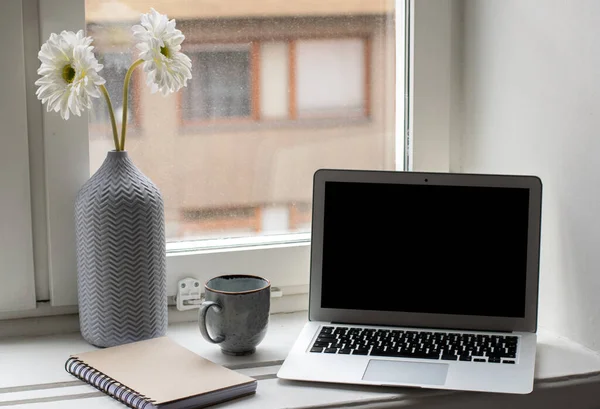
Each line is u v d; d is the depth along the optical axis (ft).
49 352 3.78
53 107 3.56
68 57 3.54
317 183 3.97
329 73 4.43
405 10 4.45
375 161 4.58
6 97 3.78
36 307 4.01
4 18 3.73
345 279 3.94
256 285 3.90
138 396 3.14
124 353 3.59
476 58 4.28
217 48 4.21
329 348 3.63
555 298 3.90
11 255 3.90
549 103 3.77
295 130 4.41
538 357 3.66
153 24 3.64
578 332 3.76
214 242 4.33
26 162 3.87
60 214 3.96
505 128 4.09
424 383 3.28
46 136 3.88
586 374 3.50
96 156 4.08
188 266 4.18
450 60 4.43
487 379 3.31
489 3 4.14
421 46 4.36
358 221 3.94
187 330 4.11
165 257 3.90
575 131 3.63
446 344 3.67
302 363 3.50
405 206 3.91
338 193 3.95
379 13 4.47
